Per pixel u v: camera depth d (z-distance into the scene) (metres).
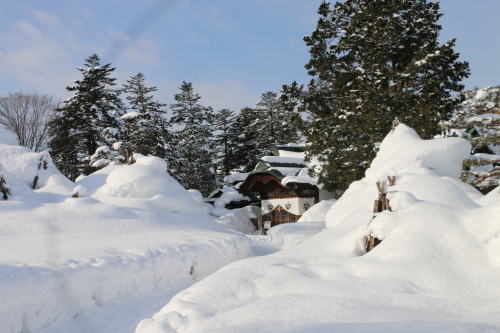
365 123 19.72
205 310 5.07
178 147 36.56
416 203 6.55
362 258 6.00
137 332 5.14
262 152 52.03
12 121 37.88
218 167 53.78
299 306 4.64
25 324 6.50
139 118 34.09
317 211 22.36
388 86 20.27
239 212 31.78
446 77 20.20
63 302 7.15
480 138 20.77
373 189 12.12
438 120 20.03
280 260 6.54
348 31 22.08
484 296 4.82
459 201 8.67
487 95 19.98
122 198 15.58
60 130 36.88
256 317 4.50
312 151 22.25
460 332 3.46
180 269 10.16
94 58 37.56
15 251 8.73
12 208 12.49
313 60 22.48
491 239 5.45
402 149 13.49
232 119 53.34
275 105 54.81
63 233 11.38
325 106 22.83
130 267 8.72
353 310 4.45
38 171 16.64
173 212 15.97
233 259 12.19
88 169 36.25
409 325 3.74
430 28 22.08
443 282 5.15
